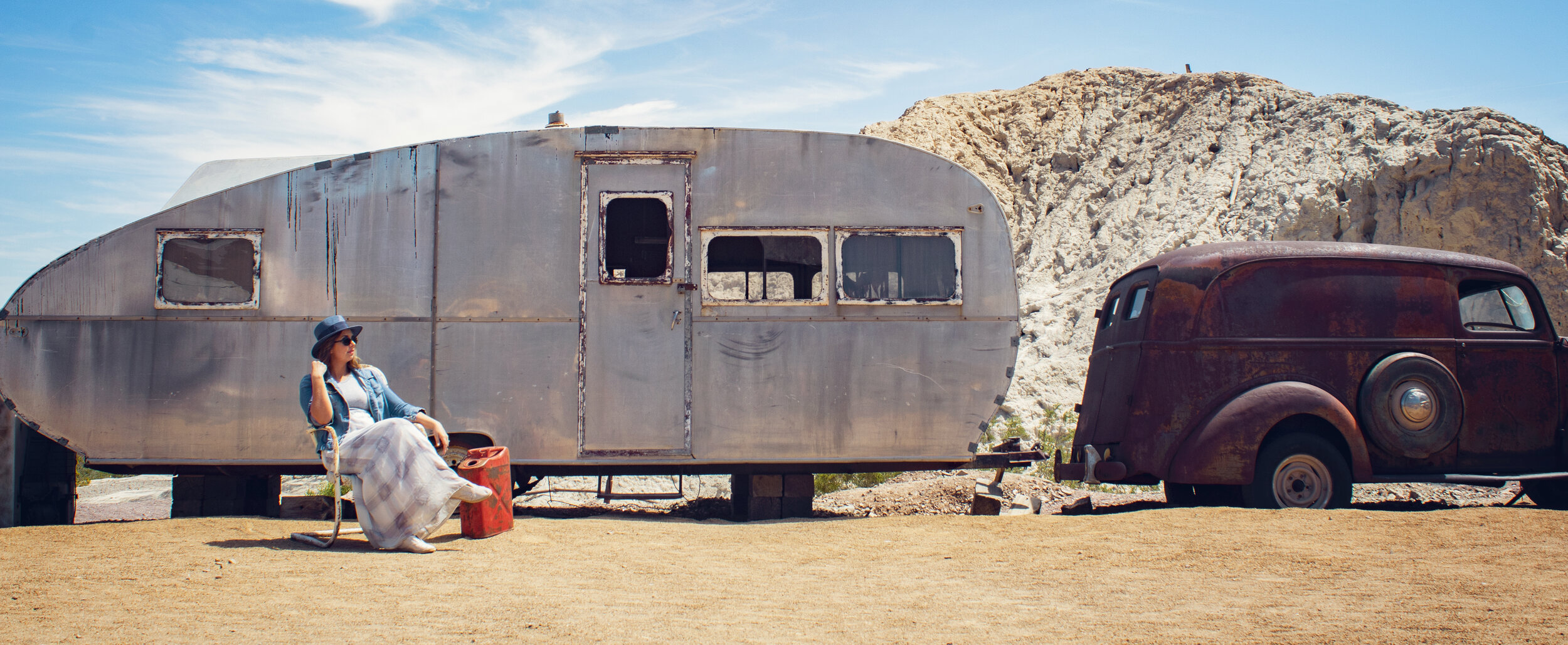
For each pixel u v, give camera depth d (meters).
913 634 3.66
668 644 3.47
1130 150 30.84
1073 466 7.81
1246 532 5.75
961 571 4.96
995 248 7.69
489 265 7.44
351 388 5.47
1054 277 27.39
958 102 34.38
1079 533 6.01
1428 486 10.39
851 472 7.79
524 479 7.75
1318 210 23.52
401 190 7.48
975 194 7.73
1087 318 24.28
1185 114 30.98
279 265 7.39
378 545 5.26
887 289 7.58
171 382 7.26
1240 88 30.72
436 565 4.86
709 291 7.51
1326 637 3.50
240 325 7.33
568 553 5.37
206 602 3.97
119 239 7.33
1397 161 22.59
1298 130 27.08
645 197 7.56
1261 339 7.10
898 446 7.48
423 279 7.41
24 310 7.24
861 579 4.77
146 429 7.22
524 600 4.12
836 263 7.57
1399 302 7.26
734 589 4.50
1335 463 6.98
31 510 7.58
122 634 3.46
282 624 3.63
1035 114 34.19
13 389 7.18
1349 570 4.71
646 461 7.33
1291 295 7.19
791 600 4.25
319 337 5.40
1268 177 25.83
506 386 7.35
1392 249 7.46
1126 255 26.08
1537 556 4.94
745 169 7.62
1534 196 20.94
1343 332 7.16
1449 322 7.29
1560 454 7.32
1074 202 29.83
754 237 7.64
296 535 5.51
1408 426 6.95
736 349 7.46
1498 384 7.29
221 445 7.25
